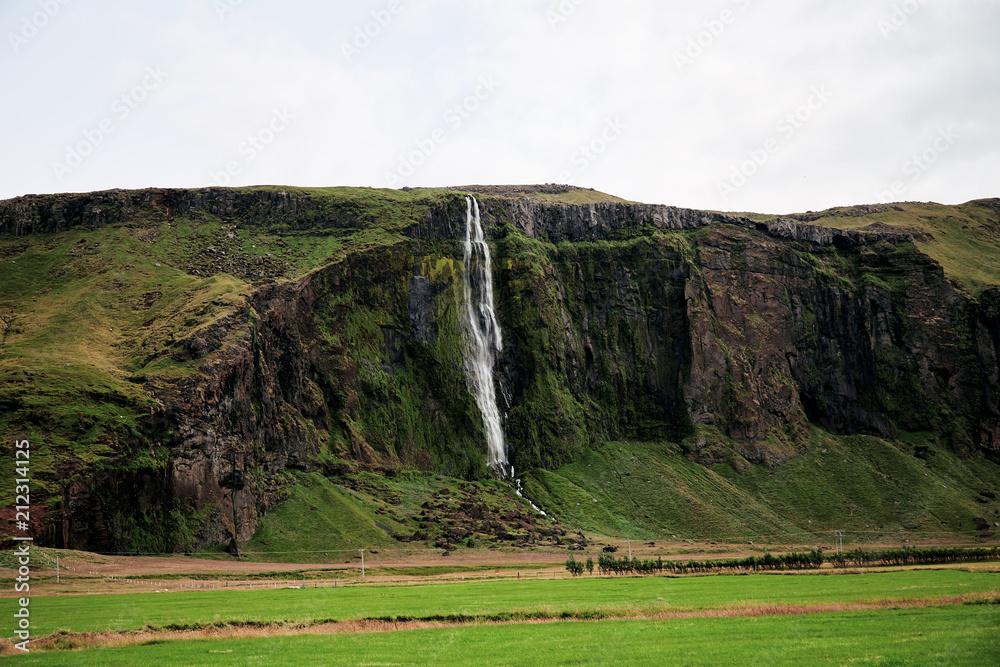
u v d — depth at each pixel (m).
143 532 167.25
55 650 76.44
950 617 85.12
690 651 69.94
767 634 77.31
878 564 165.75
